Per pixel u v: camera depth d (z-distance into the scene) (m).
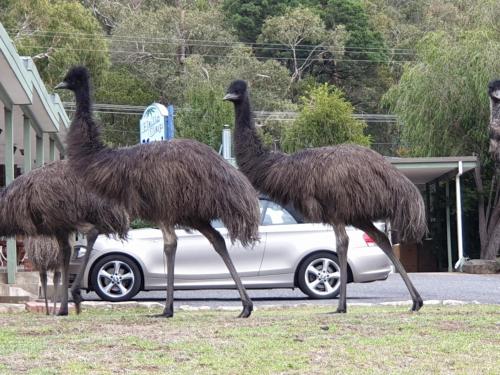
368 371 7.35
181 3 59.97
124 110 49.00
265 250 15.54
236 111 11.59
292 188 11.12
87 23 45.53
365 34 57.12
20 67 15.30
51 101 20.41
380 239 11.39
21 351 8.02
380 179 10.95
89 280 15.30
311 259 15.62
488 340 8.69
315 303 14.36
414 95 32.50
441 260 31.84
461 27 35.53
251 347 8.17
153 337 8.67
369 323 9.68
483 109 31.23
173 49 53.84
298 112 48.78
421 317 10.30
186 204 10.09
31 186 11.12
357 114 55.19
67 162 10.95
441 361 7.76
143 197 10.23
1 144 24.41
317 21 55.69
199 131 44.00
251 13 58.16
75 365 7.43
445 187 31.47
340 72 57.38
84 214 11.22
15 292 15.70
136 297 16.56
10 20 43.53
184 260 15.40
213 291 17.69
